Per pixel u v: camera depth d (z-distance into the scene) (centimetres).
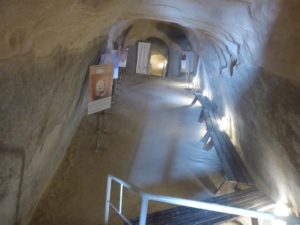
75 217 380
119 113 832
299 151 277
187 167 551
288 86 259
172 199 246
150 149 618
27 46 204
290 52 233
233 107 542
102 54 548
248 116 430
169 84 1404
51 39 234
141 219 250
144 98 1057
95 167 516
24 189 286
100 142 617
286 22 219
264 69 309
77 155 549
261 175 419
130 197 437
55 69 274
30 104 238
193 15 349
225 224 388
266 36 266
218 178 519
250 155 455
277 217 250
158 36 1537
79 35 290
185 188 477
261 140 384
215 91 795
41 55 234
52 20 210
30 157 273
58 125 366
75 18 241
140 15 408
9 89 199
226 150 529
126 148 609
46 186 430
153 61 2019
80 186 453
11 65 195
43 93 260
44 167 361
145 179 493
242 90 432
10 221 267
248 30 300
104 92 474
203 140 676
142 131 718
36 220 364
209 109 781
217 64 645
